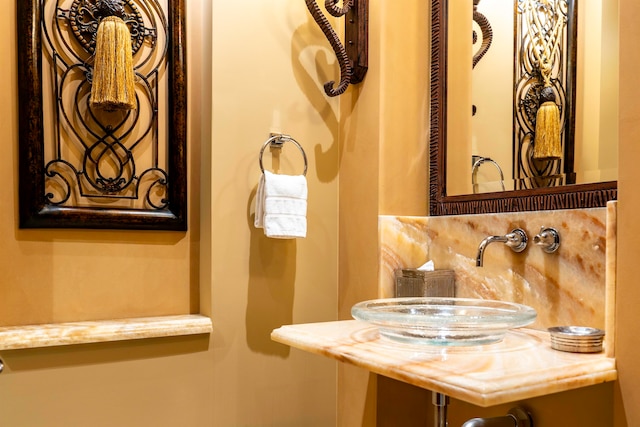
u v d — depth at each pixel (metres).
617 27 1.23
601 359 1.02
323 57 1.79
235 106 1.62
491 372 0.93
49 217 1.44
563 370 0.95
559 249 1.29
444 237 1.64
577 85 1.30
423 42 1.72
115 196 1.55
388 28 1.64
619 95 1.01
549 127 1.36
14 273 1.43
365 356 1.07
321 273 1.76
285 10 1.72
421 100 1.71
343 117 1.79
